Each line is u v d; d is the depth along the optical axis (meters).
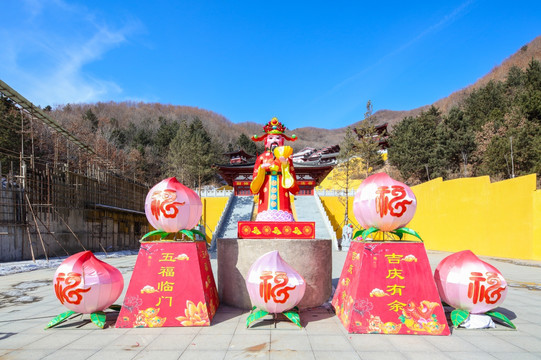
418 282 5.90
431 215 25.50
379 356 4.66
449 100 88.31
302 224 7.66
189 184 52.81
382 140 56.69
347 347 5.00
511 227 18.92
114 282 6.18
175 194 6.44
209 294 6.62
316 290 7.32
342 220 36.47
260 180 8.48
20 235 17.66
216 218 37.47
